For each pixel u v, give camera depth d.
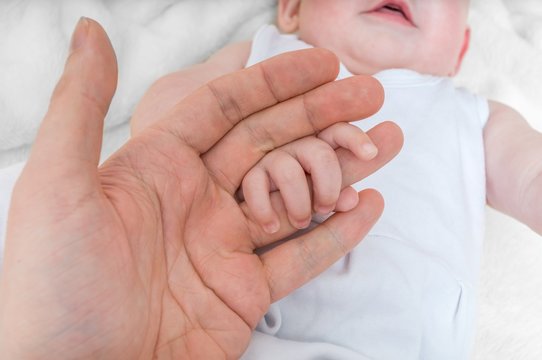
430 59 0.46
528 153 0.40
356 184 0.37
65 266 0.25
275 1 0.52
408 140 0.40
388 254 0.35
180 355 0.28
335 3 0.45
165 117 0.30
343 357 0.33
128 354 0.26
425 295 0.35
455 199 0.39
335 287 0.34
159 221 0.29
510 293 0.43
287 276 0.31
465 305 0.36
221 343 0.30
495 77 0.52
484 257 0.45
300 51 0.31
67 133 0.25
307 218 0.31
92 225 0.25
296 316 0.34
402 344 0.34
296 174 0.31
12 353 0.25
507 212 0.41
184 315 0.29
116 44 0.45
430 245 0.37
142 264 0.27
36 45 0.43
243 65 0.45
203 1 0.49
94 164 0.26
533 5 0.56
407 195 0.38
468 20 0.53
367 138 0.30
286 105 0.32
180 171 0.30
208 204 0.31
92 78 0.26
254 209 0.31
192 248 0.30
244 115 0.32
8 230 0.25
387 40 0.44
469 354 0.36
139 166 0.29
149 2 0.47
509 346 0.42
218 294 0.30
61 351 0.25
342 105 0.31
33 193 0.25
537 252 0.45
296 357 0.32
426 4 0.45
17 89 0.42
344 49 0.45
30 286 0.25
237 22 0.50
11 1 0.43
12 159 0.44
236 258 0.31
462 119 0.43
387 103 0.42
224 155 0.32
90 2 0.45
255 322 0.31
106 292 0.25
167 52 0.47
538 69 0.51
